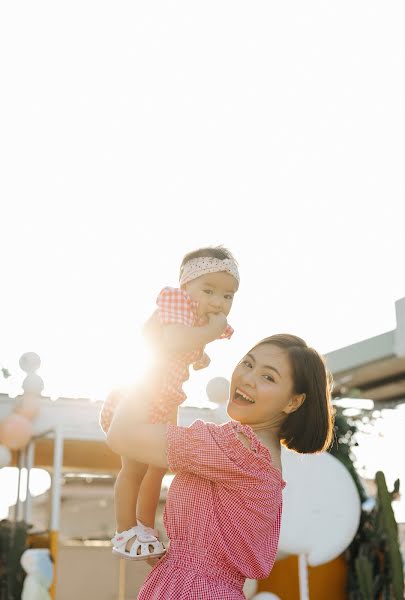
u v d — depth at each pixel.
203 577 2.11
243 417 2.31
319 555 8.34
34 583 8.59
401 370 10.83
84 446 11.16
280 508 2.33
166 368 2.27
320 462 8.55
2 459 8.83
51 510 9.12
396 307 10.00
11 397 9.59
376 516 9.47
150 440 2.13
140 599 2.18
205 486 2.17
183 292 2.30
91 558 15.52
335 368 10.88
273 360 2.32
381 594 9.31
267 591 9.48
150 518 2.41
